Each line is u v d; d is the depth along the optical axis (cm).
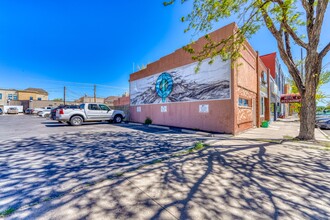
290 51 769
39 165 423
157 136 837
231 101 867
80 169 399
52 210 240
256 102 1279
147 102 1473
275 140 734
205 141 715
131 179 345
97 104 1397
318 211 241
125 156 506
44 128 1117
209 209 243
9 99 4191
